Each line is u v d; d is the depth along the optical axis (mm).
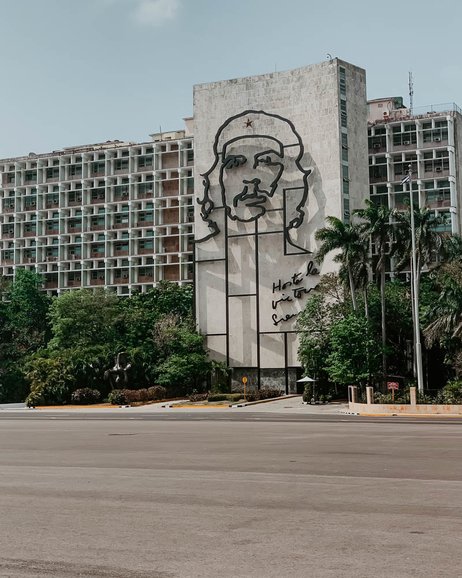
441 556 9648
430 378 79938
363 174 96188
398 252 70188
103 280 137125
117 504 13969
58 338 94375
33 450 26609
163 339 91438
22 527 11891
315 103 95125
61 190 141750
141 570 9188
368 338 70375
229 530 11422
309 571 9008
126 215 137625
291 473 18188
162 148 136375
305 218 94000
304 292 92812
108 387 87125
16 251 143750
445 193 116000
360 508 13133
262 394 81438
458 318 60562
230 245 97812
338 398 78062
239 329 96375
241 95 99562
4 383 92562
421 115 119000
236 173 98562
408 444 26969
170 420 51250
